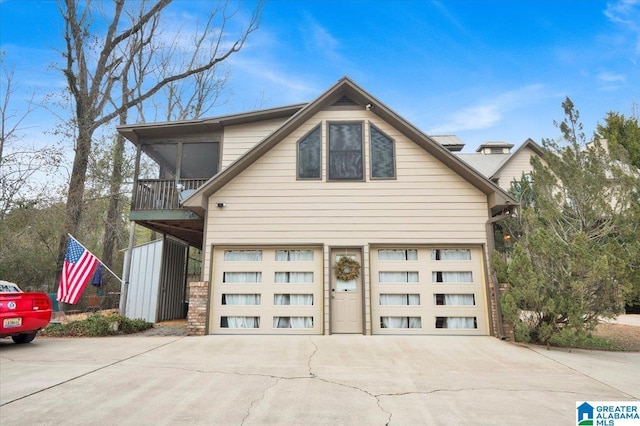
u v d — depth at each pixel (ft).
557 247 24.25
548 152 30.17
